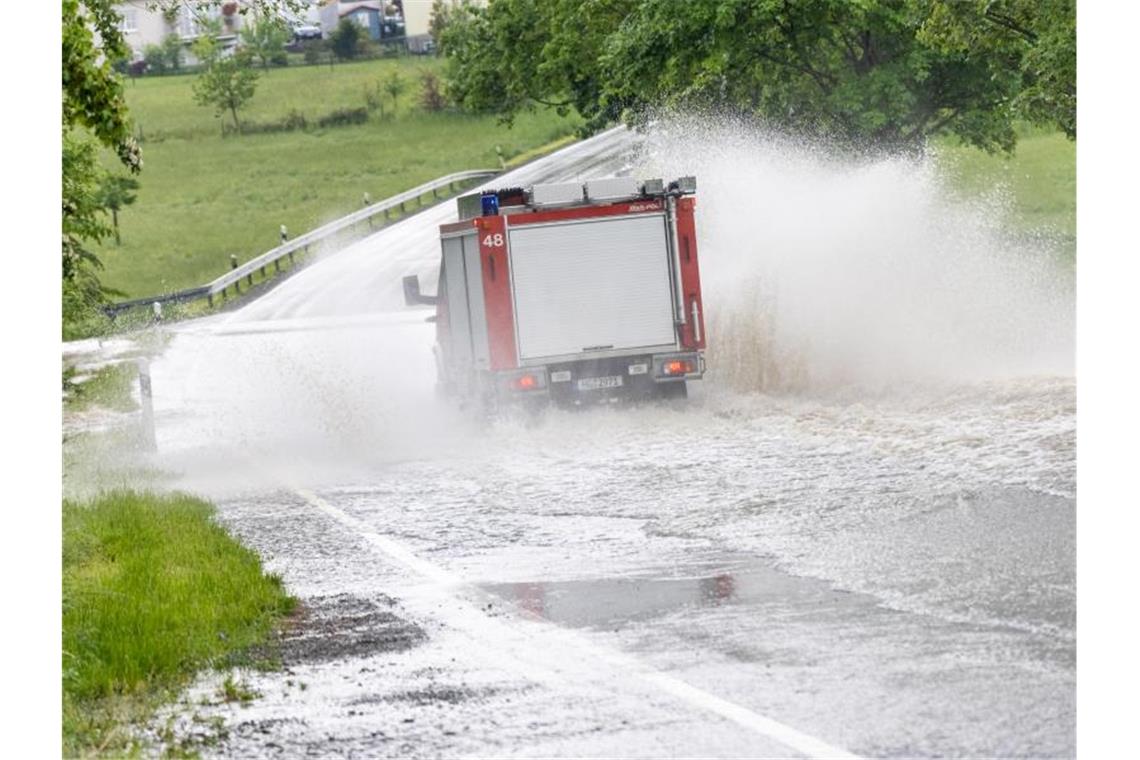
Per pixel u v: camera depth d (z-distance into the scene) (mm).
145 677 19844
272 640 21922
